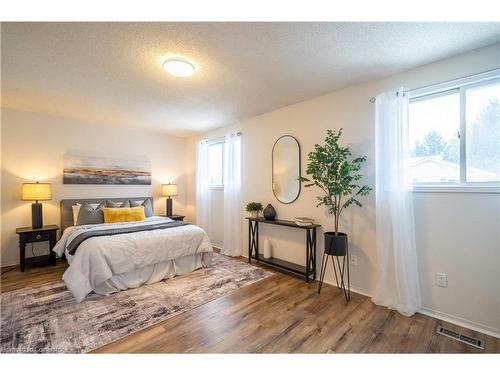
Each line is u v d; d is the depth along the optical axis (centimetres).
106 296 257
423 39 187
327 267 300
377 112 245
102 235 291
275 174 362
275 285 288
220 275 320
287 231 346
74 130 412
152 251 292
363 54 209
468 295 204
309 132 318
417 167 238
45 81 259
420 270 227
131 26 170
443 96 223
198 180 500
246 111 367
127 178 471
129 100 318
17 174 361
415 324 206
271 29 174
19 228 352
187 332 195
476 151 205
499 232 192
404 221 225
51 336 189
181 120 416
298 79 258
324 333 194
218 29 174
